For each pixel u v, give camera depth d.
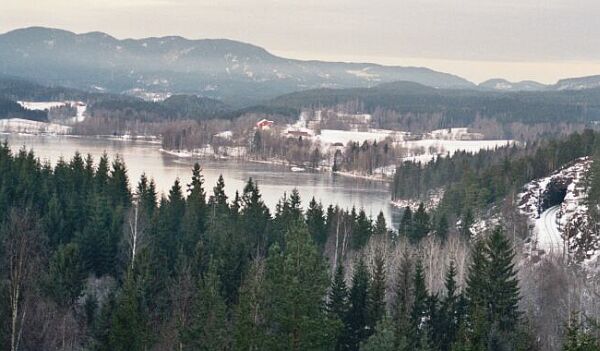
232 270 70.56
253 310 43.84
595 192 119.81
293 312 41.06
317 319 42.16
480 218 138.75
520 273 82.38
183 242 93.62
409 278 67.81
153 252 78.00
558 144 180.88
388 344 43.50
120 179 125.75
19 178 111.56
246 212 118.88
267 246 102.44
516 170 160.88
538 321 66.31
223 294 64.31
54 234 92.12
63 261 66.00
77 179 125.50
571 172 155.12
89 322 62.12
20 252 52.78
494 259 61.12
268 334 42.47
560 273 82.69
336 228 114.81
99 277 86.06
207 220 110.75
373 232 122.44
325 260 46.81
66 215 100.44
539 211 139.50
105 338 49.69
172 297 56.47
